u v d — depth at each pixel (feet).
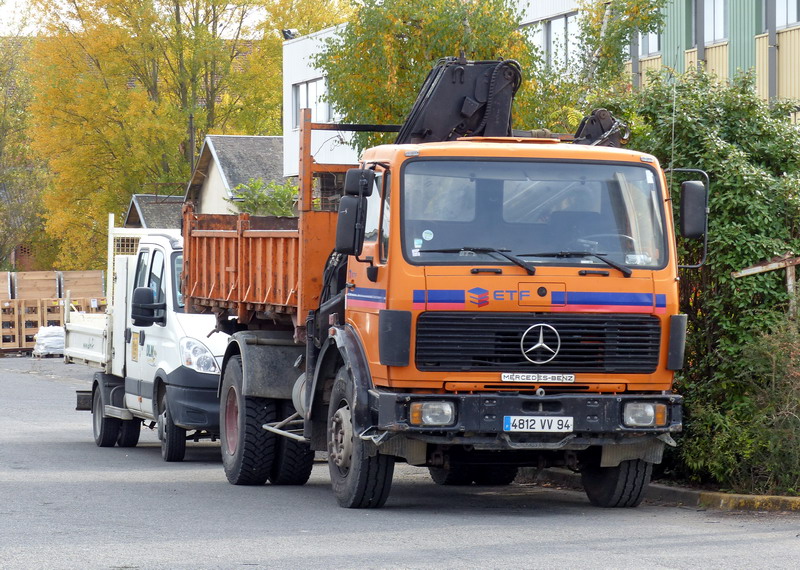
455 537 89.30
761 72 238.68
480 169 99.40
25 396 273.13
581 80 203.41
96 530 93.15
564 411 96.68
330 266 112.47
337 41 197.57
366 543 86.58
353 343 103.04
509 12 192.75
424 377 96.37
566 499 116.26
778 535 90.68
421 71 188.44
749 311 114.73
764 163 123.24
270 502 111.55
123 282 174.60
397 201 97.60
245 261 130.82
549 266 97.35
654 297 99.04
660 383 100.01
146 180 523.29
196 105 517.55
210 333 145.38
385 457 102.94
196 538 89.10
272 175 449.48
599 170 101.04
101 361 181.37
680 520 99.25
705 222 101.19
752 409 111.34
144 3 497.05
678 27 257.55
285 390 125.08
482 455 103.09
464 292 96.27
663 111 123.44
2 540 88.17
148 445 186.29
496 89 118.42
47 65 511.40
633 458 102.42
